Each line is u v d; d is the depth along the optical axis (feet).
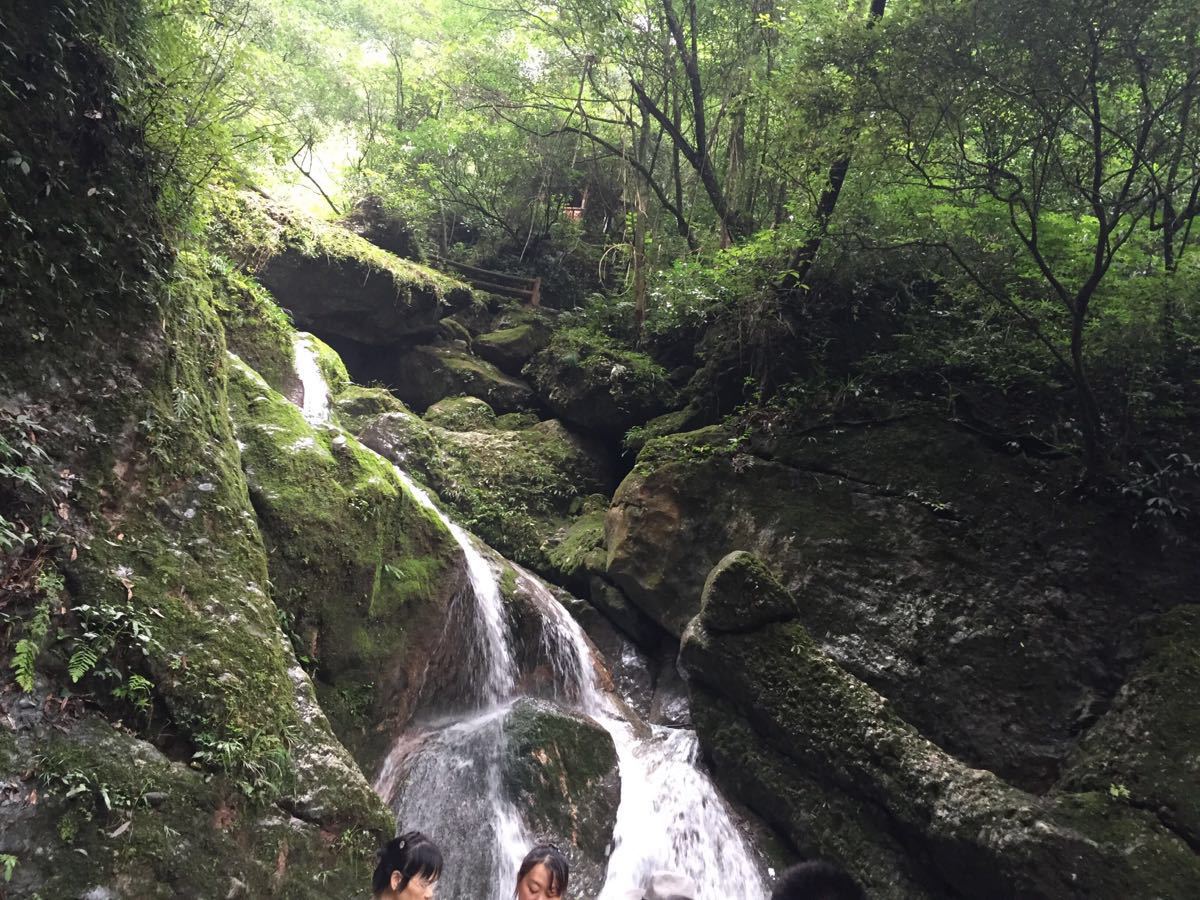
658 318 40.01
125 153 16.74
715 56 42.32
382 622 21.39
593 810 22.53
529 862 10.54
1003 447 27.48
